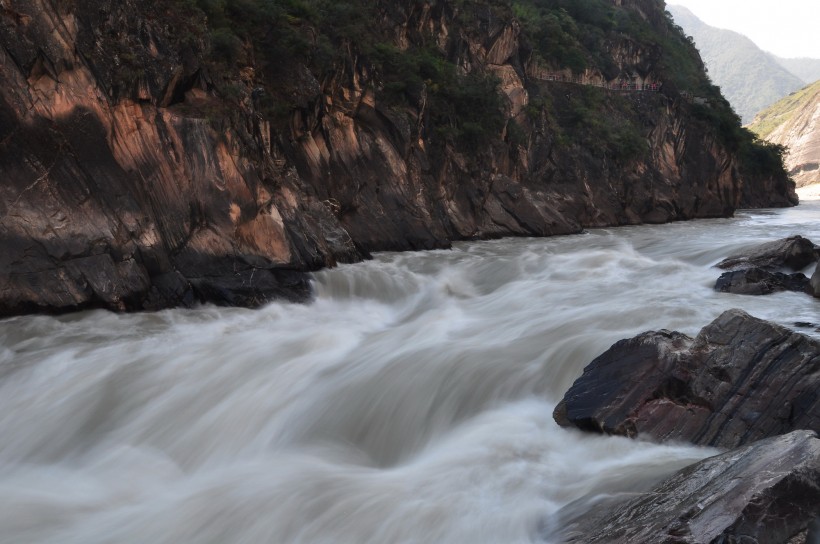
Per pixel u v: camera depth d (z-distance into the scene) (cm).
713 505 669
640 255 2603
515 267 2317
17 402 1251
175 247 1803
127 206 1719
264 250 1936
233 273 1853
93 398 1259
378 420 1184
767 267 1905
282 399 1238
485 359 1286
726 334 1022
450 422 1149
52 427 1188
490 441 1034
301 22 2728
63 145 1667
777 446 747
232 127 1959
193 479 1047
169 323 1619
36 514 934
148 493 1001
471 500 887
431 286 2103
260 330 1620
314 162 2642
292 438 1155
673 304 1545
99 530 891
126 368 1359
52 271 1580
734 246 2481
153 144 1822
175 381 1309
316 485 969
